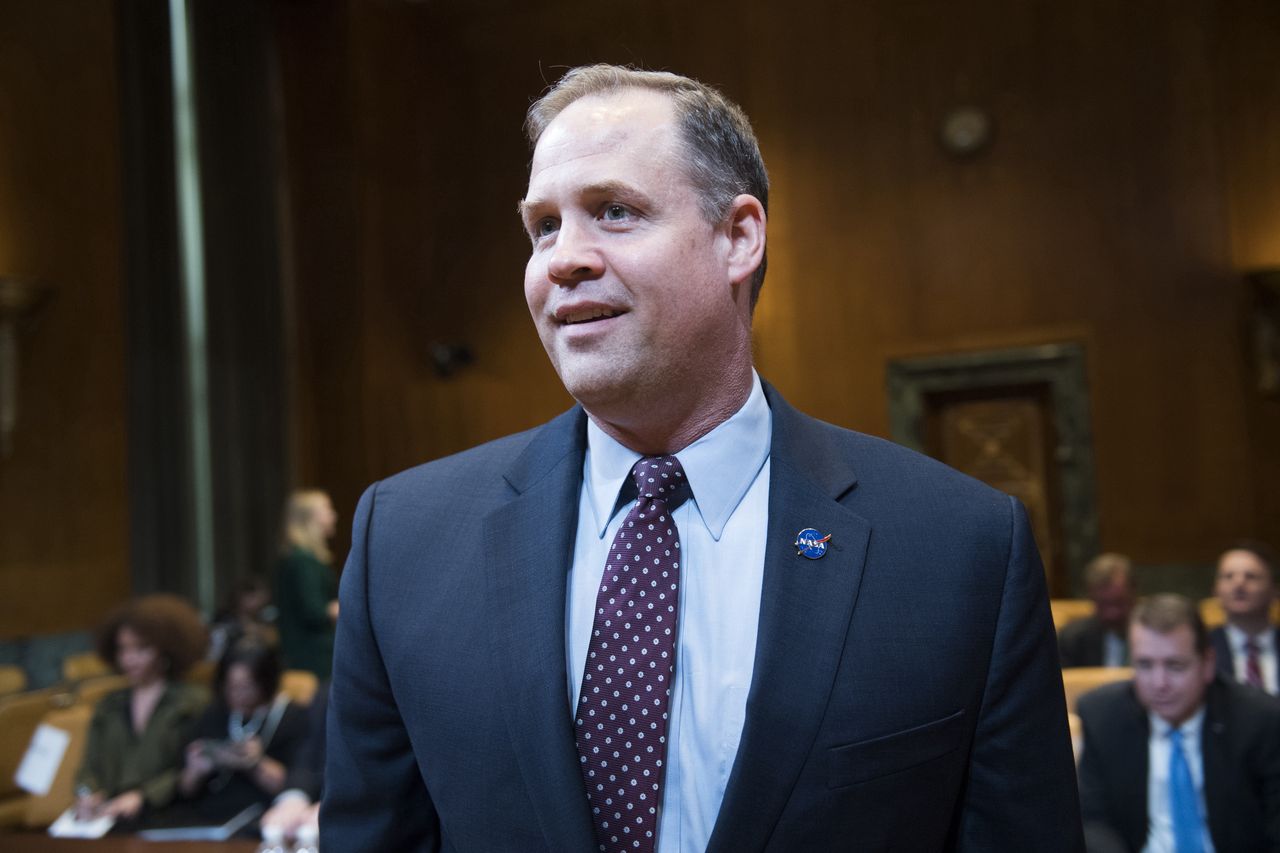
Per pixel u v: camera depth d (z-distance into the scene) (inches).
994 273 328.5
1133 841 107.8
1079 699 114.3
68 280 279.6
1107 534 315.9
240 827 126.3
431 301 379.2
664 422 38.0
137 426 298.0
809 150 345.1
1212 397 309.7
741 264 38.4
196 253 329.7
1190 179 314.2
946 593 36.5
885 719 34.7
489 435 369.7
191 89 330.0
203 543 325.1
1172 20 317.1
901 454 40.9
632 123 36.6
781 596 36.0
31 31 274.5
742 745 34.1
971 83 332.8
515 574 38.0
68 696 179.8
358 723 39.7
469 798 36.3
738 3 352.2
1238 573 158.7
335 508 361.1
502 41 378.6
